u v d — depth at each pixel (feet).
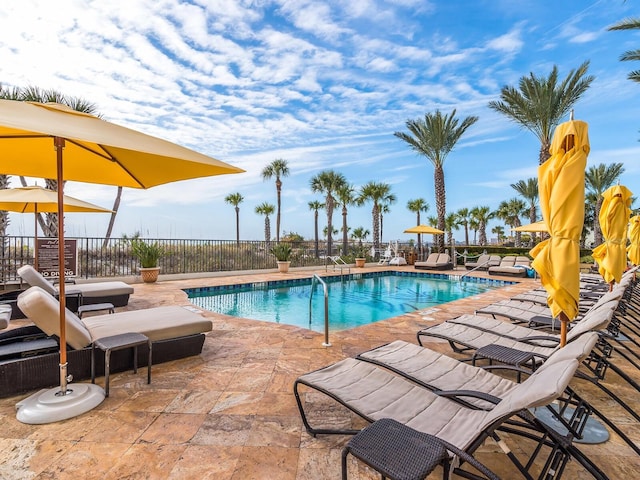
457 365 8.83
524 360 9.07
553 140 7.74
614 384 10.62
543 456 6.99
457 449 4.54
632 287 19.20
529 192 94.27
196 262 39.11
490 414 5.41
